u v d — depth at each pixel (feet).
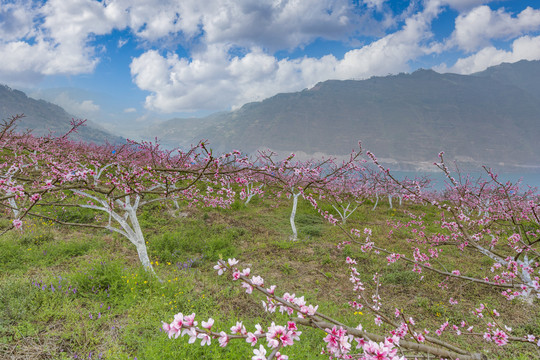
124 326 16.84
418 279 29.99
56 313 17.26
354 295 26.68
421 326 22.13
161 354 13.88
